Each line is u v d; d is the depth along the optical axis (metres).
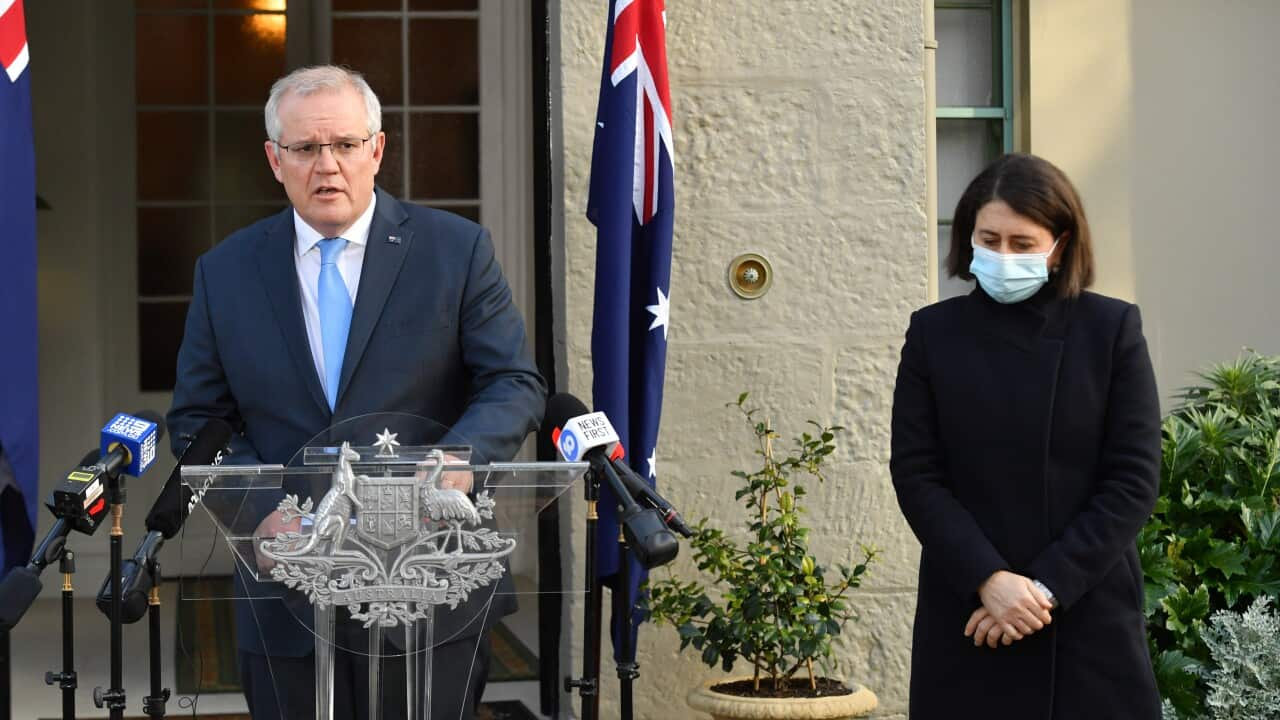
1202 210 5.26
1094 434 3.09
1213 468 4.79
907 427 3.24
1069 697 3.02
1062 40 5.21
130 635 6.86
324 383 3.23
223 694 5.59
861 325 4.70
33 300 4.00
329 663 2.64
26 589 2.78
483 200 8.38
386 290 3.24
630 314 4.39
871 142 4.71
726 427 4.64
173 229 8.59
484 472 2.61
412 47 8.38
